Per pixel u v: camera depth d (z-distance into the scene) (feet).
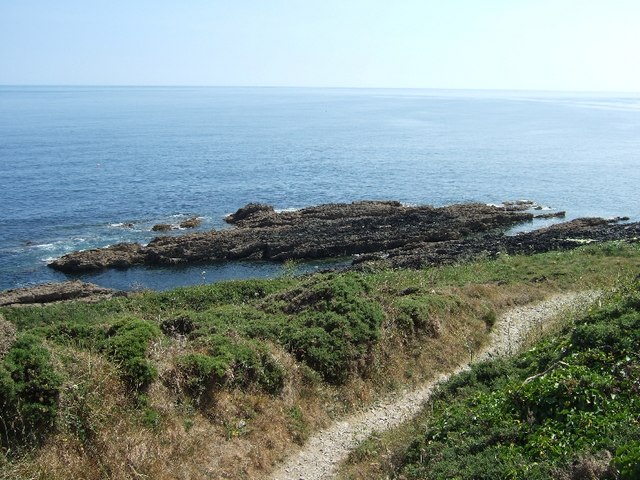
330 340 62.08
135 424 43.68
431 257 147.13
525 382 45.96
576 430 36.76
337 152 380.17
